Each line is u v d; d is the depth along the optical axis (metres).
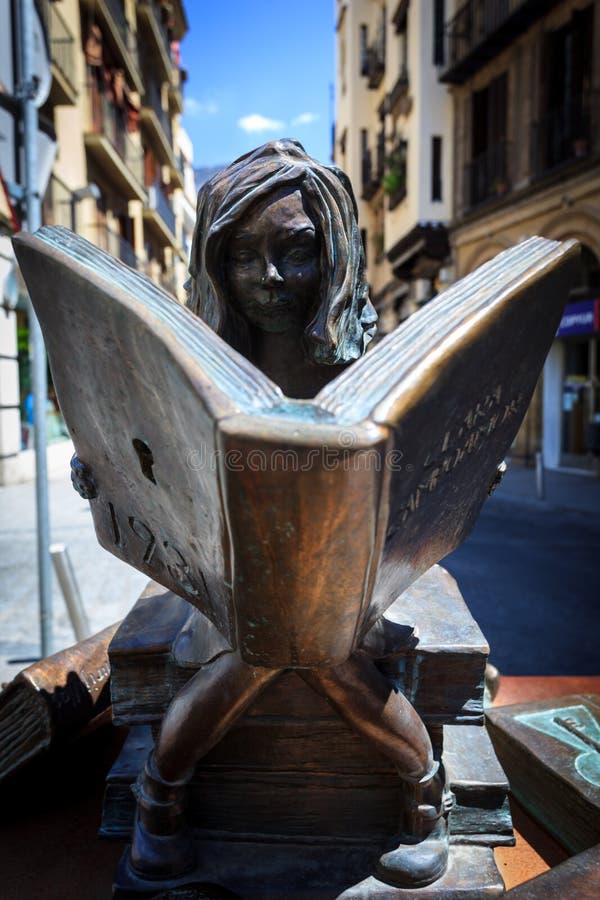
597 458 9.98
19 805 1.21
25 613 3.53
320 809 0.95
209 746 0.84
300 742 0.93
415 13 12.27
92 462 0.76
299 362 0.95
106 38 12.05
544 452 10.80
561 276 0.70
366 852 0.93
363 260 0.98
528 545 5.40
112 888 0.94
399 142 13.61
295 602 0.55
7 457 8.10
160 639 0.92
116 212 13.34
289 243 0.86
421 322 0.61
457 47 11.45
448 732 1.11
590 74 8.80
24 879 1.02
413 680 0.90
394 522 0.59
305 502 0.49
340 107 22.33
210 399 0.49
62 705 1.14
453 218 11.95
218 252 0.86
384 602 0.70
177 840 0.90
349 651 0.63
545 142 9.50
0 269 7.39
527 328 0.68
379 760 0.93
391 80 14.77
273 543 0.51
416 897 0.86
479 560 4.90
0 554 4.77
